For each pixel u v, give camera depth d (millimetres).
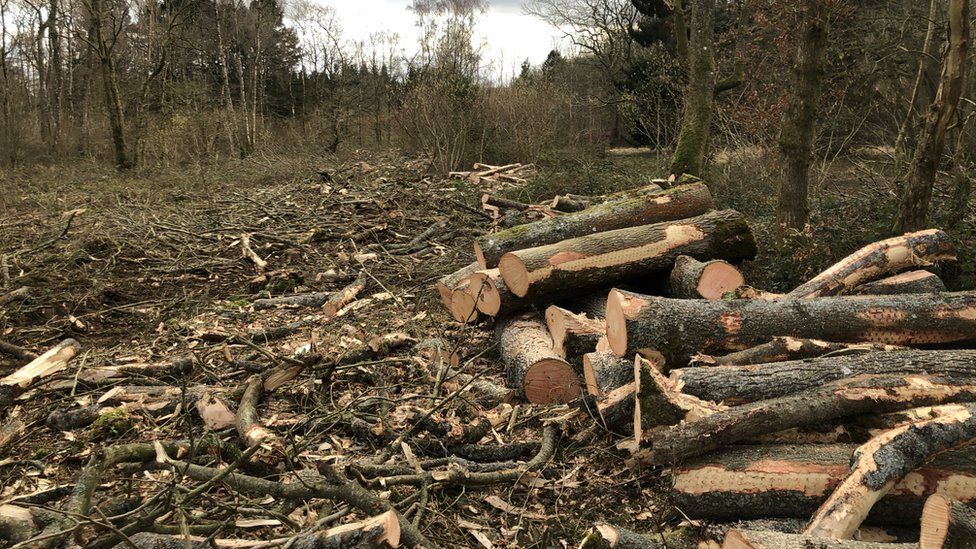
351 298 7734
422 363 5406
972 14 10578
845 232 7043
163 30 27906
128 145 27203
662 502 3658
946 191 8523
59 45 28312
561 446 4309
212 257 10180
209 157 23422
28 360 6383
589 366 4602
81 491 3115
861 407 3523
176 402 4906
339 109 27109
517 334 5473
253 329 6992
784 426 3451
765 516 3322
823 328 4293
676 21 15188
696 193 6953
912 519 3170
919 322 4336
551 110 20391
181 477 3260
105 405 4996
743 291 4941
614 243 5805
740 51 13875
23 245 9977
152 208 13273
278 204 13273
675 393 3531
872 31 14180
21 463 4336
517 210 11516
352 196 13516
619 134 25438
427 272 8945
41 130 29516
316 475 3758
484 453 4254
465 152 19234
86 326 7285
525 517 3676
